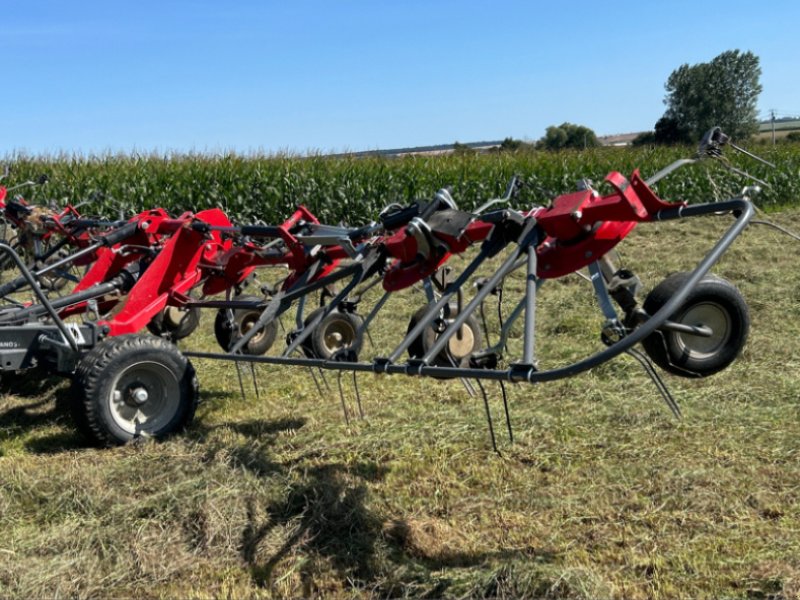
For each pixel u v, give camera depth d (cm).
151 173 1672
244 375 678
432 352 360
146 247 608
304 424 544
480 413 543
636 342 292
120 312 538
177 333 728
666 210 355
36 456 484
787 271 1025
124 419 494
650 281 1020
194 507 384
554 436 496
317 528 374
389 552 353
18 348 493
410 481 437
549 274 393
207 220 632
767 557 340
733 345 376
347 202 1655
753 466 436
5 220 839
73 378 482
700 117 5900
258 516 382
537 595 311
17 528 379
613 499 404
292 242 543
